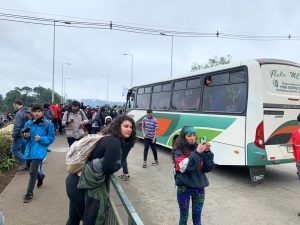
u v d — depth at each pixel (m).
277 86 7.43
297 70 7.77
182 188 4.02
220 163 7.99
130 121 3.30
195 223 4.12
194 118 9.48
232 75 7.88
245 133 7.21
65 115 8.55
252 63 7.27
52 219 4.96
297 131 5.74
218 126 8.16
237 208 5.78
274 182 7.68
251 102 7.17
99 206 2.99
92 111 17.28
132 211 2.24
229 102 7.90
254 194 6.66
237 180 7.87
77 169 3.12
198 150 3.83
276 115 7.32
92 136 3.23
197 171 3.97
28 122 6.02
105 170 2.99
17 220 4.91
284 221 5.16
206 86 9.03
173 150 4.11
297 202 6.12
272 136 7.25
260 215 5.43
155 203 6.08
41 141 5.89
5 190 6.51
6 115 26.53
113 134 3.21
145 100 14.45
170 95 11.56
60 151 11.72
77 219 3.47
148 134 9.48
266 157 7.10
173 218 5.30
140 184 7.49
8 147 9.16
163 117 11.96
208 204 6.00
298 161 5.73
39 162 5.95
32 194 5.86
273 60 7.52
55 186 6.81
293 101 7.57
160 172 8.76
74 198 3.19
